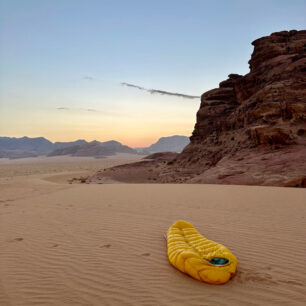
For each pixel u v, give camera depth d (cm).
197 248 470
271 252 499
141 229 683
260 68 4147
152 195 1343
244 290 366
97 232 666
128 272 430
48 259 496
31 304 344
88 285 390
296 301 336
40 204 1168
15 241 615
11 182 2870
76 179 4159
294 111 2875
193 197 1232
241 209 912
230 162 2655
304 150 2298
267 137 2669
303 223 699
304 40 4131
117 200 1201
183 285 383
